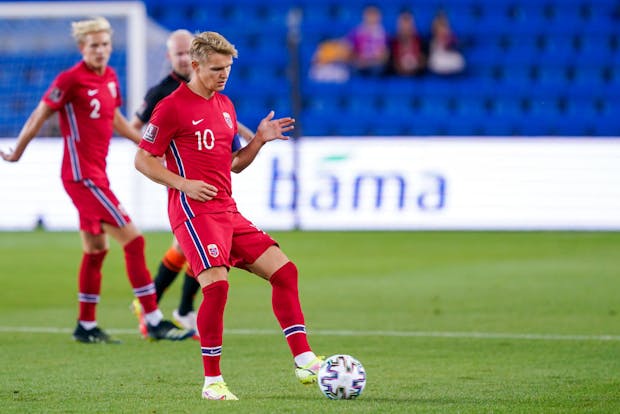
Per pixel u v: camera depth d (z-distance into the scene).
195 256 20.89
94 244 29.19
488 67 81.00
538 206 62.28
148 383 22.56
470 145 62.62
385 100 79.06
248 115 78.69
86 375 23.69
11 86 64.19
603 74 81.12
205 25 83.25
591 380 22.89
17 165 63.53
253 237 21.56
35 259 50.69
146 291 29.27
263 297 38.81
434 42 78.62
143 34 61.19
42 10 61.16
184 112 21.31
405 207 62.47
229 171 21.88
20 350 27.73
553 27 82.75
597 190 62.28
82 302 29.22
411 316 33.75
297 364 21.19
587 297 37.75
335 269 46.50
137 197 61.84
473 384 22.38
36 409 19.34
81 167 29.17
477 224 62.25
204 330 20.62
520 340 29.06
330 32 82.50
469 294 38.72
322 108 79.12
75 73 28.92
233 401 20.05
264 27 82.62
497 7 83.88
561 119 77.69
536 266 47.03
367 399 20.34
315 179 62.88
